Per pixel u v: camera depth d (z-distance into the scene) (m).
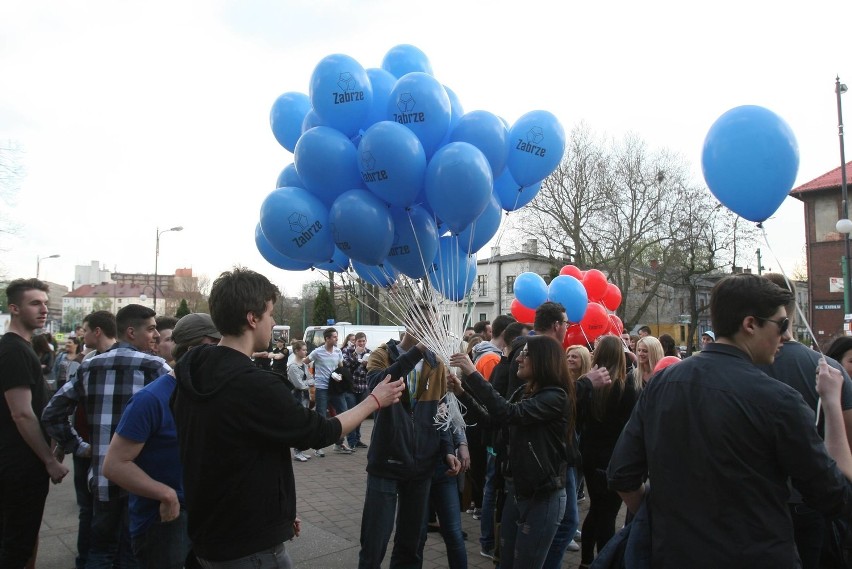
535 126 4.07
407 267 3.88
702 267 29.22
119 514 3.23
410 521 3.49
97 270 133.75
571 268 8.18
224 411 1.89
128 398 3.25
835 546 2.67
